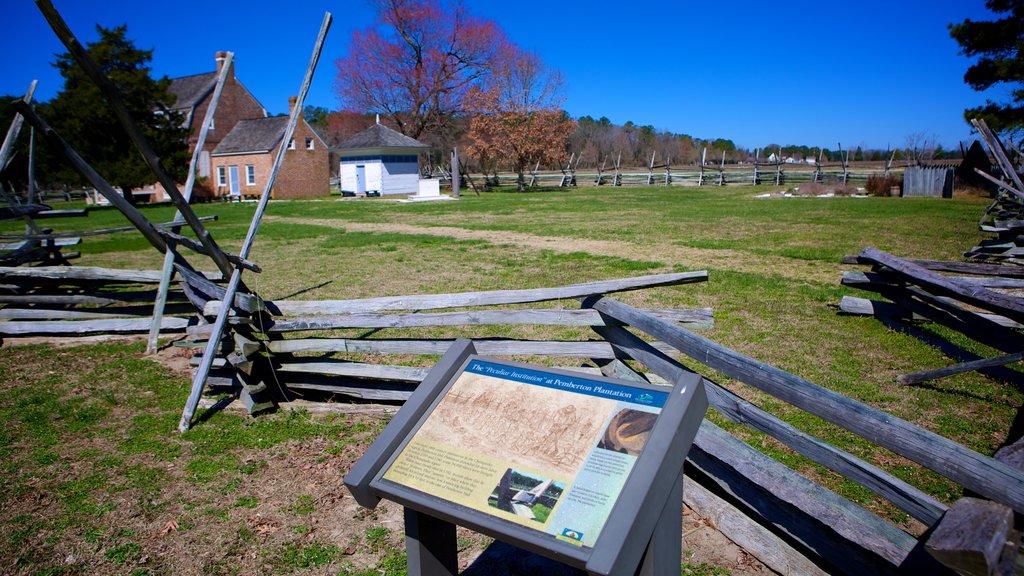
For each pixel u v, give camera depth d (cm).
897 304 743
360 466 234
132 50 3691
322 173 4662
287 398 576
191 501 415
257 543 369
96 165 3594
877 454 450
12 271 812
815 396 297
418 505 218
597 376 240
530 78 4750
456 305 528
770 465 335
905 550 271
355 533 377
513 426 233
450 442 237
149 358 724
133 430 525
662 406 215
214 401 581
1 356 738
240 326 562
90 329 805
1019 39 2781
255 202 3878
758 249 1409
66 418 553
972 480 230
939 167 3212
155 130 3741
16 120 934
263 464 462
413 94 5294
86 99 3538
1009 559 198
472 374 265
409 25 5038
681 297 934
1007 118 2861
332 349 553
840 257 1256
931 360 644
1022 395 554
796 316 816
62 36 390
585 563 181
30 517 399
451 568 263
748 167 6962
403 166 4441
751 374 331
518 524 200
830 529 300
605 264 1263
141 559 356
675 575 227
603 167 5212
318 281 1152
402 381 558
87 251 1705
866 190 3325
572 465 211
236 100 5028
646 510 191
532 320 493
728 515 362
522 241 1666
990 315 691
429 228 2059
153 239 577
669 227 1920
